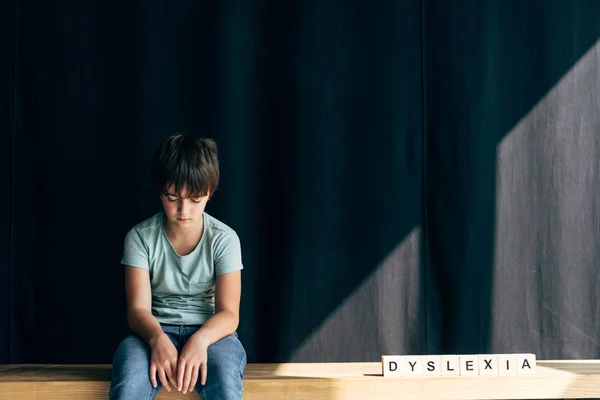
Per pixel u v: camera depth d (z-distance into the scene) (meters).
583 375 1.79
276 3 2.21
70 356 2.16
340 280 2.19
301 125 2.19
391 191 2.20
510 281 2.19
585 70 2.21
